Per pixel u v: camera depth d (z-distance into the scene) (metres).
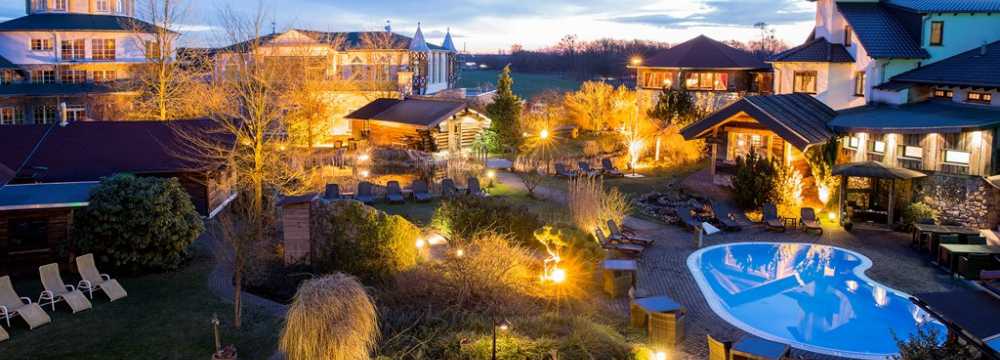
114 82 55.53
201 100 41.28
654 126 45.56
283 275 20.64
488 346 14.93
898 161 29.33
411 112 47.09
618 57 128.62
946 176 27.48
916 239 25.44
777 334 17.83
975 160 26.53
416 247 21.70
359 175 36.47
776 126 30.88
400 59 66.56
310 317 12.98
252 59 35.38
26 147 26.70
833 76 38.91
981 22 34.22
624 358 14.91
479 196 28.69
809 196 32.09
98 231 19.83
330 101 51.56
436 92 73.31
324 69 54.31
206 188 27.05
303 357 13.20
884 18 37.38
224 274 20.92
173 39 44.03
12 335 16.00
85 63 56.56
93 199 20.11
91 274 18.88
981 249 22.20
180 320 17.28
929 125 27.39
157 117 42.53
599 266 22.11
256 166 25.72
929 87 33.25
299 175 30.11
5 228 19.92
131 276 20.42
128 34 56.78
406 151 40.47
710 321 18.47
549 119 53.84
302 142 44.19
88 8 58.31
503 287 18.61
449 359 14.73
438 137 45.22
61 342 15.73
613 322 17.83
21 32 54.75
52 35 55.69
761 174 30.58
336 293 13.19
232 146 28.27
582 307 18.73
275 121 32.78
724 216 28.84
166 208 20.56
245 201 27.52
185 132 28.42
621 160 41.72
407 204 31.41
